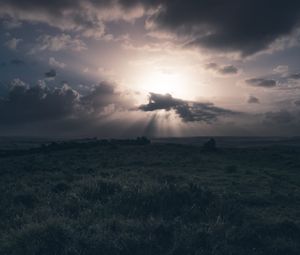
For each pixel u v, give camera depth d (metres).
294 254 11.03
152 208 14.65
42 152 48.66
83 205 15.05
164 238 11.54
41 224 11.96
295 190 20.84
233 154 41.56
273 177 26.72
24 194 17.05
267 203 17.23
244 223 13.01
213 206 14.66
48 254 10.55
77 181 20.78
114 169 29.36
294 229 12.66
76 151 46.19
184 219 13.41
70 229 11.57
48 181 22.28
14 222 13.18
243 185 21.77
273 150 45.00
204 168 30.11
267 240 11.76
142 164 33.59
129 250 10.76
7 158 44.47
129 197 15.42
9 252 10.70
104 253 10.62
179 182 21.59
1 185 20.86
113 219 12.87
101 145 52.12
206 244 11.17
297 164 32.97
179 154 40.81
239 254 10.82
